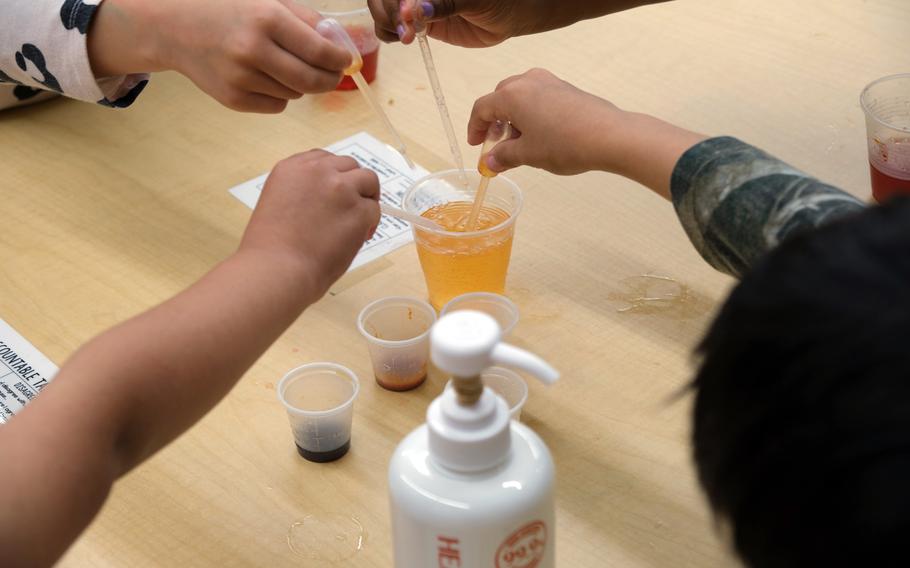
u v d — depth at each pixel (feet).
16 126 4.58
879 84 4.13
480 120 3.64
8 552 2.07
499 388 3.22
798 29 5.03
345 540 2.83
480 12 3.92
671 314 3.54
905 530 1.43
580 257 3.81
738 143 2.79
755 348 1.58
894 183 3.78
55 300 3.66
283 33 3.21
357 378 3.26
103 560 2.77
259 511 2.92
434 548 2.09
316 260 2.80
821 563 1.56
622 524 2.85
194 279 3.76
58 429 2.21
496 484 2.06
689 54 4.89
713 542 2.78
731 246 2.66
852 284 1.53
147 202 4.14
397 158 4.32
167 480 3.01
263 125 4.58
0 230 3.99
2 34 3.80
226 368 2.52
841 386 1.49
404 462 2.13
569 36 5.07
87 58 3.70
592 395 3.25
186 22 3.35
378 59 4.88
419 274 3.80
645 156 3.05
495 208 3.72
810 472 1.53
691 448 1.82
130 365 2.36
